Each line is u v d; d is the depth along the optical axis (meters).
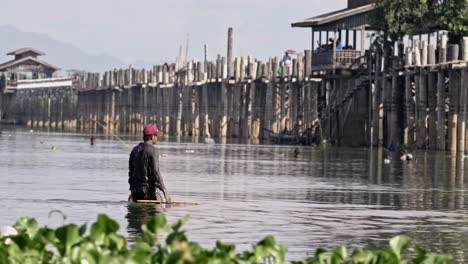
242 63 129.25
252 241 23.67
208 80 137.50
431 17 96.81
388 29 100.06
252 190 41.03
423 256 13.32
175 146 100.12
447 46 93.50
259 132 127.12
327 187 43.72
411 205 34.91
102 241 13.22
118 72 178.75
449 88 84.38
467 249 23.06
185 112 148.50
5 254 12.94
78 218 27.73
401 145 92.44
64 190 38.88
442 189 43.62
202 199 35.59
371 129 93.06
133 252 12.85
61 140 113.69
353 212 31.73
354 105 104.94
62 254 13.19
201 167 60.25
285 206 33.34
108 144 101.62
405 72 91.56
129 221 26.75
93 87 191.75
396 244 13.55
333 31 107.56
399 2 97.31
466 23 95.25
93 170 53.97
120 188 40.34
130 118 171.50
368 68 102.12
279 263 13.57
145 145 31.52
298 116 115.44
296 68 115.19
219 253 12.88
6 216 28.42
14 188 39.69
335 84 108.56
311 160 72.06
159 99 159.00
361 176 53.06
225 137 134.12
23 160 64.75
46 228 13.58
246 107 130.38
